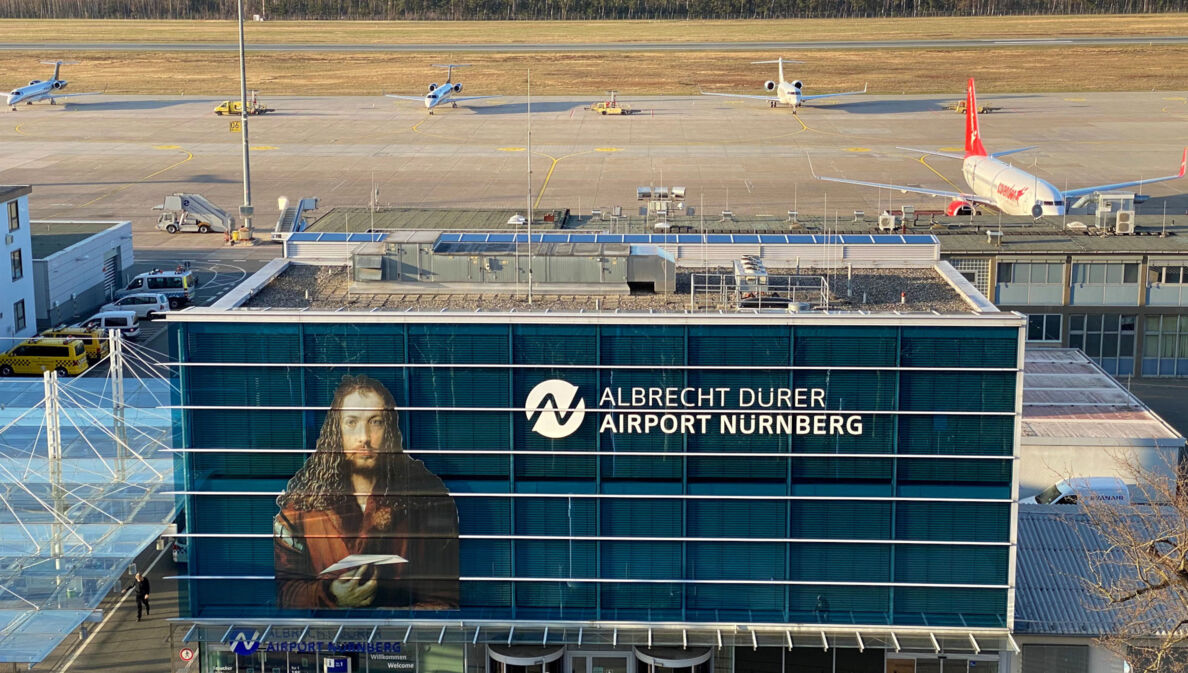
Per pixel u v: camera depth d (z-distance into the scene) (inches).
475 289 2197.3
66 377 3663.9
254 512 1923.0
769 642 1911.9
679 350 1849.2
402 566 1930.4
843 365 1845.5
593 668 1977.1
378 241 2418.8
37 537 2218.3
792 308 1963.6
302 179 6599.4
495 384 1868.8
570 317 1839.3
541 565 1924.2
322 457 1904.5
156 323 4284.0
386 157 7204.7
